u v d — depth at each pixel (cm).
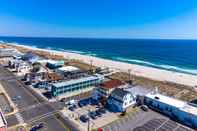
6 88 6550
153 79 8969
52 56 15012
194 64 14438
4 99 5497
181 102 5172
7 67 10081
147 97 5525
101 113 4725
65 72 8488
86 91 6594
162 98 5459
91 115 4559
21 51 17638
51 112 4697
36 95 5928
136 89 6122
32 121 4172
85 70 9975
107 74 9469
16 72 8975
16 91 6259
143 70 11381
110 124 4172
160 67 13038
